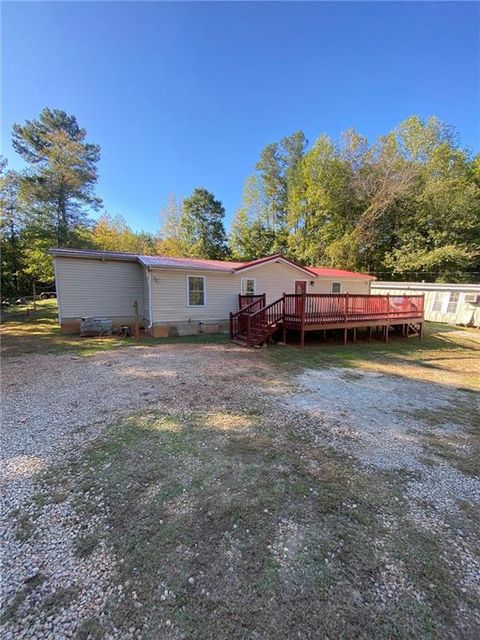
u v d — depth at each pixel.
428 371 7.11
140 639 1.46
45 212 21.80
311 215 24.92
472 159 21.78
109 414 4.12
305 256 24.78
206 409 4.36
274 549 2.01
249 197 30.05
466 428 4.02
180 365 6.78
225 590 1.71
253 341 9.38
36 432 3.58
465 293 15.60
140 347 8.73
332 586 1.76
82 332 10.22
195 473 2.85
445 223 20.44
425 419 4.28
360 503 2.50
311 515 2.34
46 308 18.78
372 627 1.54
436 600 1.69
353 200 22.55
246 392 5.13
